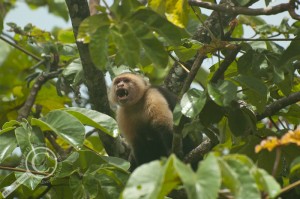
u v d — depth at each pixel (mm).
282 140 7219
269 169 10523
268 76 11242
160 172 6363
